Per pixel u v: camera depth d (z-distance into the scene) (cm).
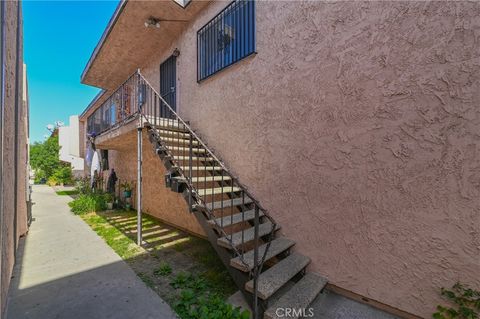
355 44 269
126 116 536
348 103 274
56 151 2325
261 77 381
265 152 371
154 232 544
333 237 284
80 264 357
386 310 243
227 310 230
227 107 446
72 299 261
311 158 309
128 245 448
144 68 755
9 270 273
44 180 2495
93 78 879
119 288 286
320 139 300
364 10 263
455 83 207
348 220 272
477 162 197
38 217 698
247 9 407
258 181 380
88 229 563
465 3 204
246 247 346
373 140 254
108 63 765
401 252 234
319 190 299
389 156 243
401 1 237
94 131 781
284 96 345
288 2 342
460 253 203
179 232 547
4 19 200
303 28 321
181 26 575
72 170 2062
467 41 202
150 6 507
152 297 267
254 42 388
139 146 442
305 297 244
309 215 309
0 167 182
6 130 230
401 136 236
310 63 312
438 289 212
